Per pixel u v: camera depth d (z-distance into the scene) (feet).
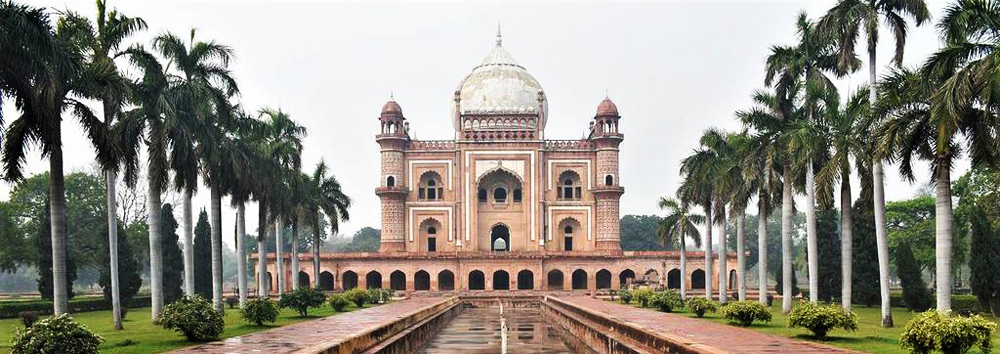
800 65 82.23
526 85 191.62
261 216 98.37
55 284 56.34
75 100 56.34
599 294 154.92
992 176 103.96
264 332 64.23
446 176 181.47
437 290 170.09
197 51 77.36
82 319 86.17
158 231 73.82
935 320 42.06
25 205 142.51
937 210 56.95
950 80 51.21
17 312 95.50
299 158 110.93
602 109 180.65
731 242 252.21
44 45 48.11
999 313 89.20
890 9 71.51
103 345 53.26
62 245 56.39
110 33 67.41
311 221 127.44
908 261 100.99
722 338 56.70
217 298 82.43
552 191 181.37
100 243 152.66
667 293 98.63
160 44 75.97
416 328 75.51
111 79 59.82
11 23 46.55
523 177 179.52
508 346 78.18
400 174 179.63
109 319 85.71
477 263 170.30
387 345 60.39
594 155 181.98
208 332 55.72
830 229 122.21
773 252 248.52
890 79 58.90
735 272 169.37
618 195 178.29
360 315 88.17
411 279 169.58
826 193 71.46
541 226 178.40
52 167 56.34
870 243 111.65
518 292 162.91
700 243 126.41
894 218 144.05
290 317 84.53
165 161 70.69
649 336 58.95
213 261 82.74
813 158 78.28
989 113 53.06
